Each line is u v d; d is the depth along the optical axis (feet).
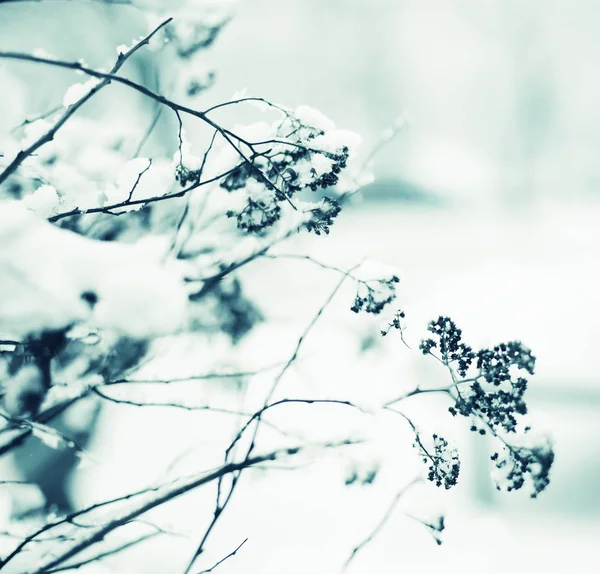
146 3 3.56
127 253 3.36
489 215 9.18
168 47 3.61
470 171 9.67
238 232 3.64
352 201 3.80
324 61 10.27
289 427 3.68
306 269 3.85
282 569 4.05
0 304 3.31
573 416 7.20
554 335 7.29
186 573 3.53
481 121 10.06
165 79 3.66
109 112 3.77
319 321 3.86
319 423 3.73
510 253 8.38
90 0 3.58
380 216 8.77
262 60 9.83
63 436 3.51
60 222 3.57
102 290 3.32
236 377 3.70
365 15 10.32
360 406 3.52
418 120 10.03
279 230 3.62
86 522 3.58
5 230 3.31
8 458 3.77
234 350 3.69
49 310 3.32
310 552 4.11
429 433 3.51
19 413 3.54
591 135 9.86
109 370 3.57
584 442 7.10
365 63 10.32
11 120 3.61
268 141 3.44
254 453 3.57
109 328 3.35
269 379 3.83
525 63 10.17
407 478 4.06
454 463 3.47
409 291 7.25
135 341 3.46
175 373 3.67
